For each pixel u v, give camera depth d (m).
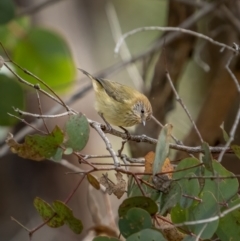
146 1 17.30
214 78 11.95
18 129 13.54
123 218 5.70
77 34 15.41
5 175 14.48
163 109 11.70
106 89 10.88
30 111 13.61
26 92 13.12
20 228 14.23
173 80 11.75
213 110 11.01
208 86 13.64
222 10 11.75
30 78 11.62
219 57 12.48
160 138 5.92
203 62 12.22
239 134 11.61
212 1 12.48
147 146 11.07
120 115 10.71
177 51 11.76
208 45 12.58
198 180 6.04
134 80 12.32
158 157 5.92
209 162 5.82
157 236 5.51
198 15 11.52
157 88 11.70
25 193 14.42
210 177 5.84
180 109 14.61
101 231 8.98
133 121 10.78
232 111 11.97
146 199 5.73
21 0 14.39
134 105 10.70
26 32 11.59
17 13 11.70
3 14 10.90
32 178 14.46
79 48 15.23
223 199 6.12
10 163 14.52
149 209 5.79
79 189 14.22
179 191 5.91
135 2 17.33
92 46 15.73
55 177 14.41
